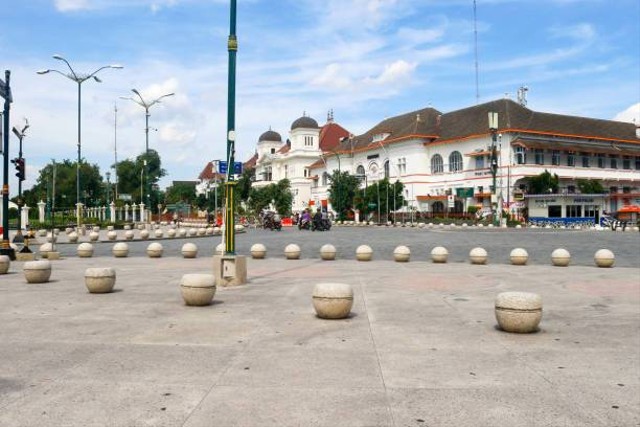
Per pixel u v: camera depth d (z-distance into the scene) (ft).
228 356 20.24
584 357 20.27
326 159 318.24
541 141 212.02
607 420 14.12
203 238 121.60
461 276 46.70
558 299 34.22
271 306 31.19
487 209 215.72
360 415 14.38
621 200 214.48
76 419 14.12
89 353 20.71
